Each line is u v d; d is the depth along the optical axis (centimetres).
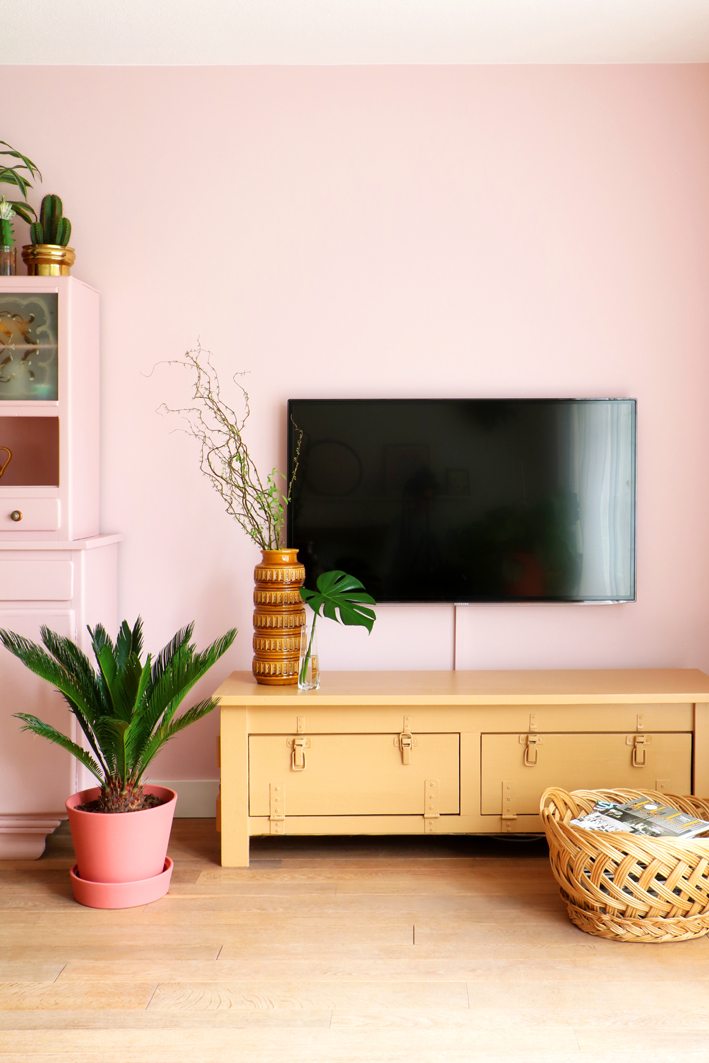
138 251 344
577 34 320
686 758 304
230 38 321
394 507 341
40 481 345
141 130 343
